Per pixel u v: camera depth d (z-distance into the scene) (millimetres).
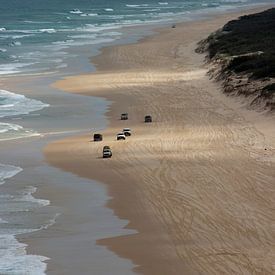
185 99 109500
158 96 112938
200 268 47125
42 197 63688
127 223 56531
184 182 66312
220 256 48844
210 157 74812
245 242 51219
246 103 101562
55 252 50781
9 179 69250
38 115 101875
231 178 66938
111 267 47875
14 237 53906
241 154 75625
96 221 57250
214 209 58438
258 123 91125
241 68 118625
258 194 62031
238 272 46062
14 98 114625
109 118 99000
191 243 51562
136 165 72750
